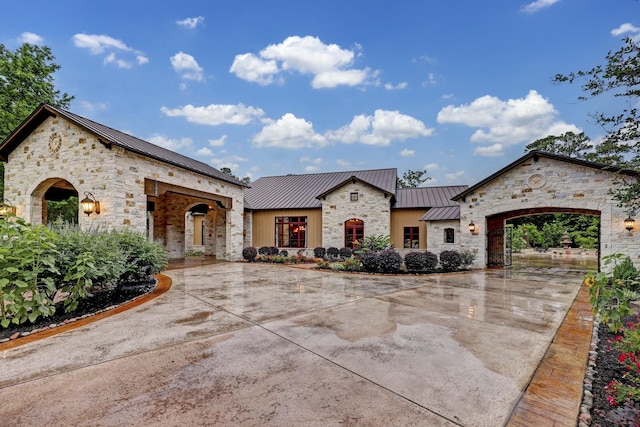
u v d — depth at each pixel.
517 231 25.86
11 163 10.73
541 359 3.51
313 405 2.53
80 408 2.48
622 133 4.43
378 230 16.84
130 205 9.83
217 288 7.98
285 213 19.09
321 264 12.41
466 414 2.42
